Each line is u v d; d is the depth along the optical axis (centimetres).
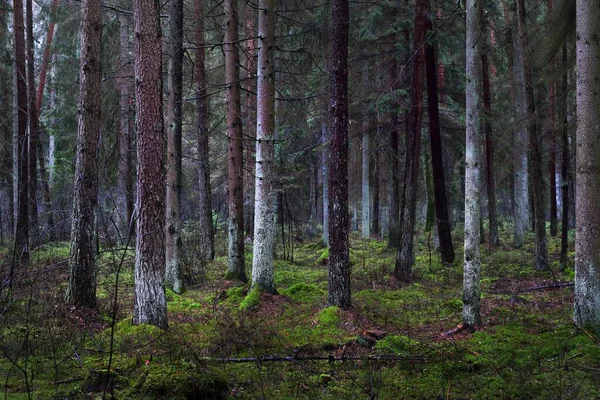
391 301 1145
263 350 734
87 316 873
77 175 939
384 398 541
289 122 2078
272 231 1188
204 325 905
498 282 1364
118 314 934
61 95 2219
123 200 1853
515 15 1936
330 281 1001
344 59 976
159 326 822
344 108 984
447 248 1717
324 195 2330
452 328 866
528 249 1978
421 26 1452
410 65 1728
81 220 934
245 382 587
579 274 764
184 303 1112
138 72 799
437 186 1719
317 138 2464
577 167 773
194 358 643
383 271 1569
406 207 1466
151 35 801
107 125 1777
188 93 1902
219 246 2217
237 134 1398
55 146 2364
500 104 2350
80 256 927
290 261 1920
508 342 739
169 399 480
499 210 3822
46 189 1991
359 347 764
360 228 3869
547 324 843
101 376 532
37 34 2450
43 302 891
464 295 849
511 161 2441
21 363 608
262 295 1120
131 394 489
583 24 766
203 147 1745
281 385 584
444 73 1930
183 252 1520
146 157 808
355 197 3275
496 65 2192
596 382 552
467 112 826
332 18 983
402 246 1460
